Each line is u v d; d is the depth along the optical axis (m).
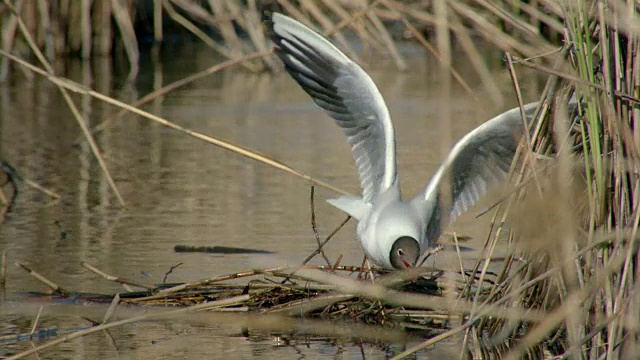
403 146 18.75
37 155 18.52
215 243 13.20
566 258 8.38
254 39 24.83
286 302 11.00
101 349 9.77
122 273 11.98
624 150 8.56
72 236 13.61
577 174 9.29
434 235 11.52
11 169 15.71
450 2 10.60
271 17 11.66
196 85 26.06
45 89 25.42
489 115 21.00
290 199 15.62
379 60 28.84
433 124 20.64
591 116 8.46
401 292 10.48
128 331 10.40
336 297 10.63
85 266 11.53
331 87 11.48
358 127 11.62
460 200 11.62
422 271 10.48
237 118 21.94
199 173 17.41
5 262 11.59
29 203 15.49
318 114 22.61
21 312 10.84
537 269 9.61
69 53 28.08
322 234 13.73
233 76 27.78
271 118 22.03
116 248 13.03
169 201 15.52
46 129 20.73
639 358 8.41
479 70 7.86
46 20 26.41
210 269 12.16
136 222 14.32
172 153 18.95
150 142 19.88
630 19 8.12
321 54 11.35
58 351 9.71
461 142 10.95
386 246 10.73
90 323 10.55
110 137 20.25
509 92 22.36
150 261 12.47
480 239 13.54
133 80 25.80
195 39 31.95
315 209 15.09
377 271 11.32
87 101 23.97
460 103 22.72
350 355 9.69
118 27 29.06
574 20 8.55
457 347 9.92
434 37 27.62
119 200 15.47
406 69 27.33
